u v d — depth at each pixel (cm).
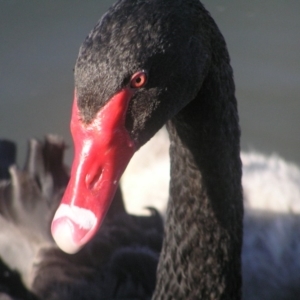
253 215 806
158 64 373
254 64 922
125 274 606
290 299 741
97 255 612
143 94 377
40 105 884
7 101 880
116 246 619
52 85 894
